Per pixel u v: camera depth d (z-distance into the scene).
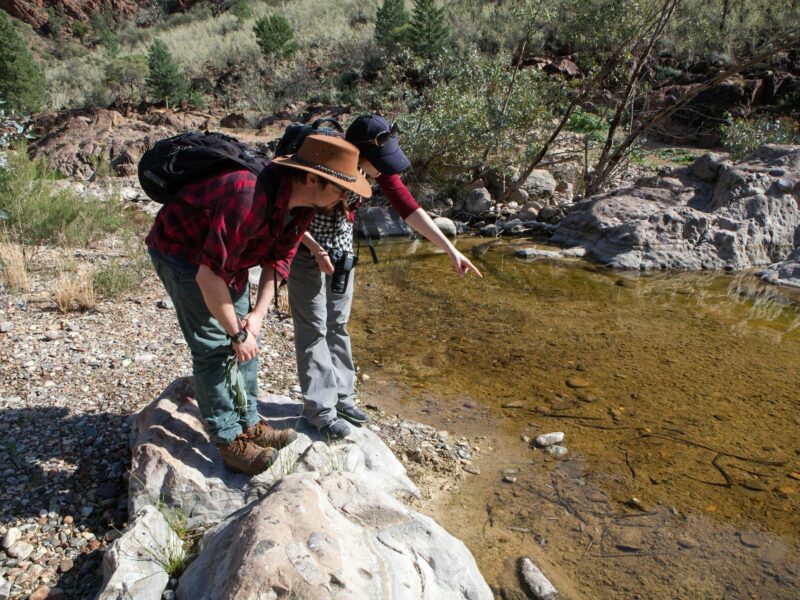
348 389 3.61
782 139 12.38
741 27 17.28
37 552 2.79
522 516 3.27
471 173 10.94
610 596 2.77
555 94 11.52
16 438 3.59
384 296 6.74
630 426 4.13
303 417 3.48
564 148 12.45
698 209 8.59
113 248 7.83
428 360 5.16
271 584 2.09
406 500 3.30
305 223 2.60
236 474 3.07
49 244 7.81
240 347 2.54
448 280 7.29
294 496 2.45
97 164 13.30
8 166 8.52
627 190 9.23
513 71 11.21
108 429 3.71
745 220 8.05
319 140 2.36
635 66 10.34
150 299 6.04
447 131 10.39
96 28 47.34
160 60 22.20
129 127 15.52
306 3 33.72
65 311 5.54
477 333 5.71
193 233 2.51
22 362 4.50
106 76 26.59
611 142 10.65
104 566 2.59
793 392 4.57
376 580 2.26
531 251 8.23
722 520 3.25
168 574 2.51
